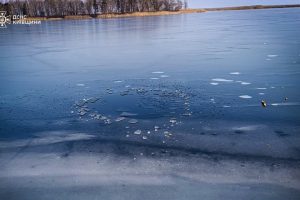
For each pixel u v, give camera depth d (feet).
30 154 14.07
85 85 26.25
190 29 83.30
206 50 43.06
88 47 50.85
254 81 25.32
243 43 48.83
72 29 95.71
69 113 19.60
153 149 14.21
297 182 11.27
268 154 13.37
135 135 15.88
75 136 15.98
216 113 18.65
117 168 12.60
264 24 91.15
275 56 35.86
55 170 12.59
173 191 10.97
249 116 17.94
